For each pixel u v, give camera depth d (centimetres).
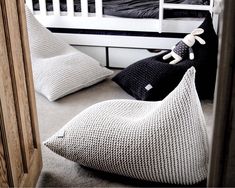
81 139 179
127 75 268
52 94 262
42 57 285
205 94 267
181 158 166
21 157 158
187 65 258
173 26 301
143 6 312
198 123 169
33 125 174
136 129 171
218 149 67
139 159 168
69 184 181
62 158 202
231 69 61
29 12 286
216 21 296
